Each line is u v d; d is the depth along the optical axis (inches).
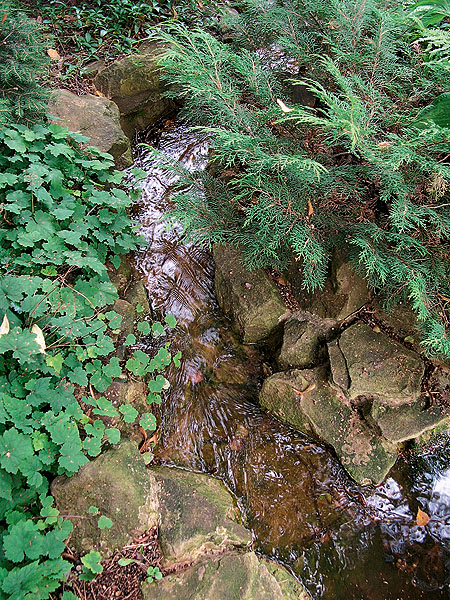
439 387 101.6
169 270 127.3
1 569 66.8
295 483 98.7
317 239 98.5
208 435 104.4
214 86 104.0
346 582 87.8
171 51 100.3
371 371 101.7
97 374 95.5
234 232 111.0
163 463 98.7
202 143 154.6
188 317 120.6
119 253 119.4
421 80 109.8
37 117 119.3
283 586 83.6
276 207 95.1
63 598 71.7
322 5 120.9
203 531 84.0
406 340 106.3
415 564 90.0
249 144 91.4
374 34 116.0
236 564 80.4
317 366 107.7
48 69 141.5
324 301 110.4
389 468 97.4
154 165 148.8
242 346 117.6
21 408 81.4
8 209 101.3
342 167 100.0
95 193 113.6
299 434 105.7
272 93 115.3
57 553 71.6
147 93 153.6
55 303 98.3
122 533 81.0
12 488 78.1
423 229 99.7
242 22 138.3
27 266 98.8
